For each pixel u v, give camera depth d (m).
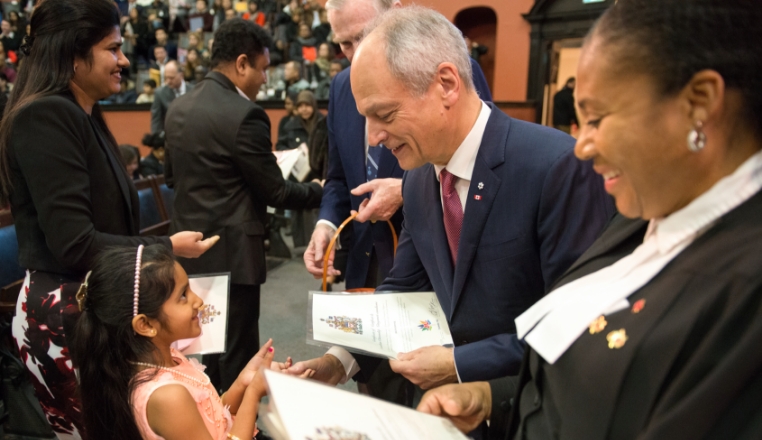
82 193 1.26
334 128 1.85
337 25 1.66
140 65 7.86
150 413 1.07
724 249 0.48
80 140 1.27
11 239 2.09
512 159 0.94
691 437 0.44
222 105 1.85
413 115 0.90
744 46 0.44
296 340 2.96
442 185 1.05
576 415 0.58
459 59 0.93
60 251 1.24
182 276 1.20
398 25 0.90
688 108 0.46
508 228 0.96
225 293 1.42
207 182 1.89
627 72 0.47
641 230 0.64
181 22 8.23
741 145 0.48
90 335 1.12
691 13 0.44
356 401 0.65
